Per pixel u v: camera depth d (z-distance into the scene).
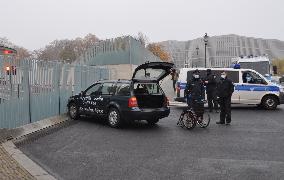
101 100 13.42
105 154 8.75
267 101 19.23
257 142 10.36
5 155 8.23
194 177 6.85
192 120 12.56
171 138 10.93
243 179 6.73
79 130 12.30
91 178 6.77
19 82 11.62
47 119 13.73
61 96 15.70
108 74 26.81
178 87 19.02
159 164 7.82
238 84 19.17
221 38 101.88
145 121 14.70
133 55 31.64
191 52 99.94
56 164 7.78
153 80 13.10
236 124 13.95
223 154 8.81
